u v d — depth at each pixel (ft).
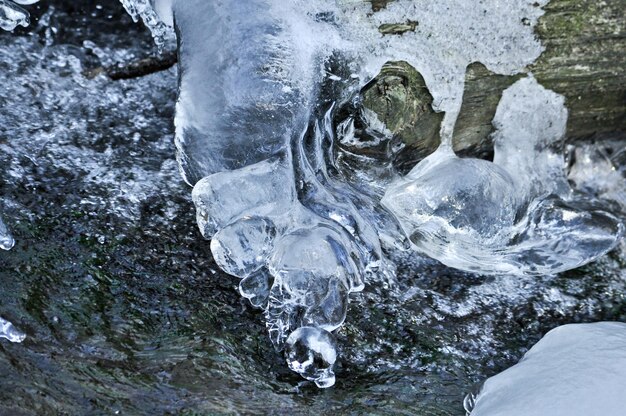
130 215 3.31
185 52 3.11
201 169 3.16
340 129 3.23
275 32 3.07
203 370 3.03
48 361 2.98
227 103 3.09
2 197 3.27
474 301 3.30
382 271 3.32
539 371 2.98
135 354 3.04
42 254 3.17
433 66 3.19
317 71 3.11
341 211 3.19
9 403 2.90
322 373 3.03
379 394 3.06
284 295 3.07
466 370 3.15
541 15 3.21
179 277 3.21
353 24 3.11
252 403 2.99
